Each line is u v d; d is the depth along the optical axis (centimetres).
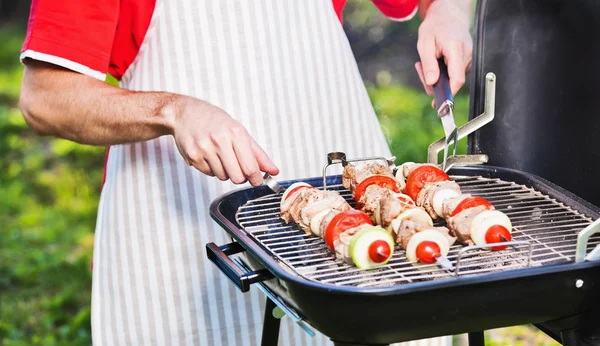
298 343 261
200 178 246
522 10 217
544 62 216
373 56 818
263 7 243
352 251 166
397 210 186
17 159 738
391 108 732
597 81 202
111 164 255
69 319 477
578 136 211
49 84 227
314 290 146
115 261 252
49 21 221
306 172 254
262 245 180
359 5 822
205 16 239
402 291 143
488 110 219
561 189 205
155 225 247
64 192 674
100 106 221
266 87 246
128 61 247
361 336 152
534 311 156
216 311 253
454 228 182
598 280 155
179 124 208
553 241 176
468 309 150
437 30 243
